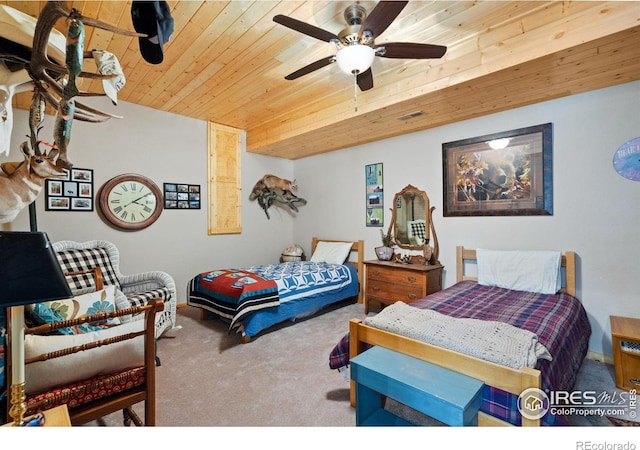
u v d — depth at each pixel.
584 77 2.33
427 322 1.83
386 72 2.84
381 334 1.78
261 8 1.98
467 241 3.38
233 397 2.02
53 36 1.31
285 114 4.07
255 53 2.51
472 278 3.28
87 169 3.42
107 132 3.55
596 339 2.59
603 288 2.57
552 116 2.79
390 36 2.26
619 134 2.48
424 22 2.10
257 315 2.99
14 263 0.88
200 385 2.17
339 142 4.34
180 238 4.16
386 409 1.92
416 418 1.83
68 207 3.29
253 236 5.02
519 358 1.37
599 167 2.57
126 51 2.47
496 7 1.96
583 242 2.66
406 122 3.43
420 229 3.79
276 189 5.18
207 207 4.44
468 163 3.35
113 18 2.05
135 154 3.76
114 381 1.41
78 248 3.01
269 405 1.93
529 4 1.94
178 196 4.13
